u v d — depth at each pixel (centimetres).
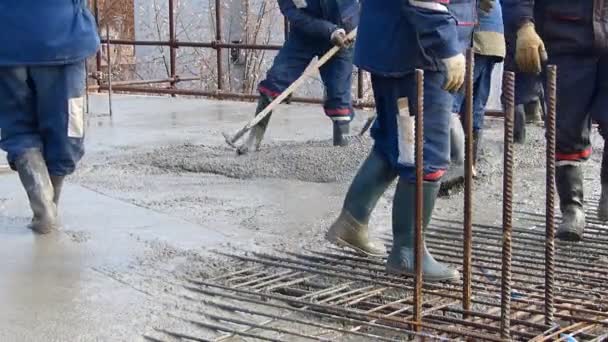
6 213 624
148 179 752
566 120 570
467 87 432
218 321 432
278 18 1977
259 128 849
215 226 604
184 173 781
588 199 700
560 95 570
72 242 557
